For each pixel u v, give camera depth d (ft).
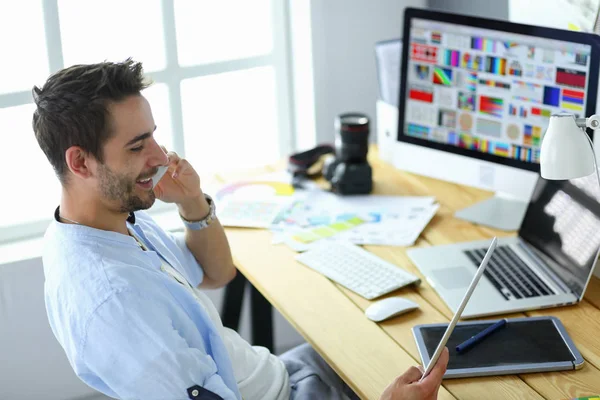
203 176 8.21
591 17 6.41
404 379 4.68
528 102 6.55
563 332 5.34
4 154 7.89
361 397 4.97
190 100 8.74
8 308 7.48
